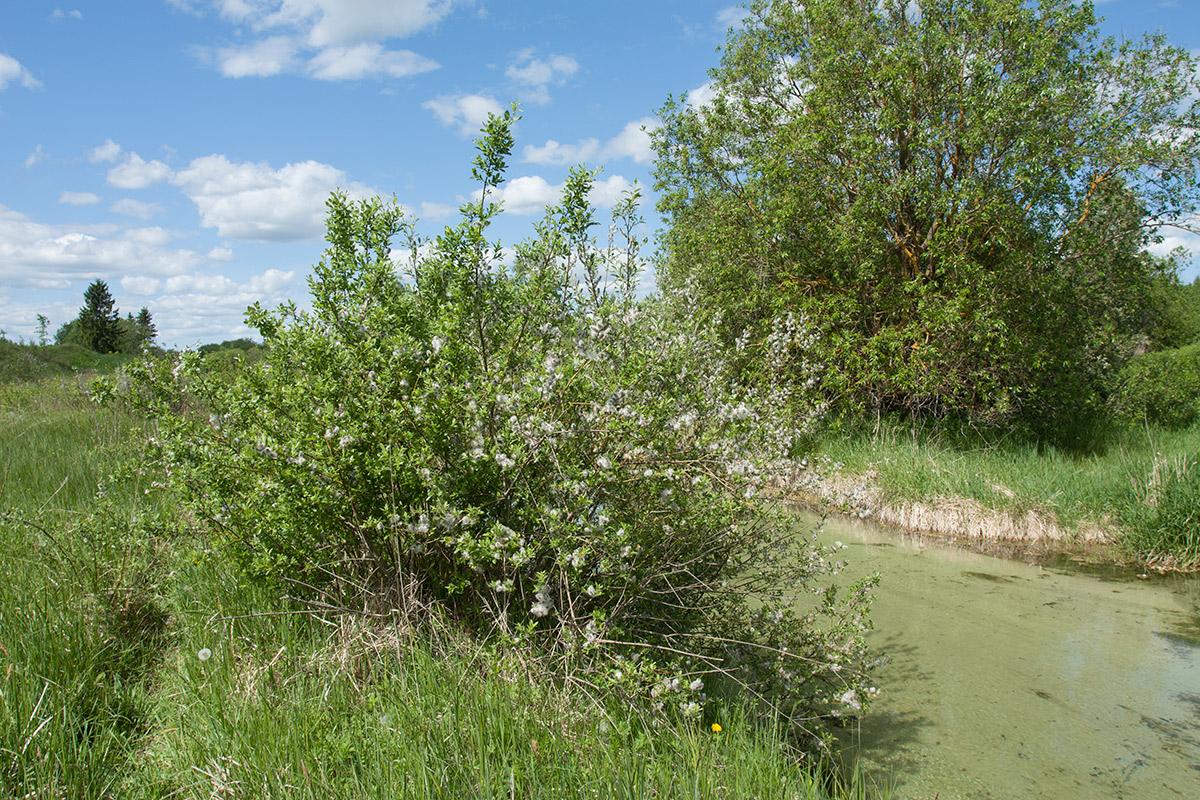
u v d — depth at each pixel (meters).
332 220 3.88
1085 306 12.33
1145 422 13.31
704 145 13.10
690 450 3.64
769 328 11.43
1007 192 10.92
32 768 2.53
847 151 11.66
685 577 3.90
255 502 3.52
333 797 2.48
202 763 2.68
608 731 2.96
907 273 12.24
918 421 12.30
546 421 3.44
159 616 3.91
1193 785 3.49
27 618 3.48
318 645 3.44
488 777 2.54
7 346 21.94
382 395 3.48
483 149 3.65
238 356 3.90
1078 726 4.04
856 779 3.20
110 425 8.27
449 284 3.79
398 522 3.27
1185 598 6.27
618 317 3.88
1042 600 6.14
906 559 7.30
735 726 3.34
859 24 12.03
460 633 3.45
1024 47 10.86
